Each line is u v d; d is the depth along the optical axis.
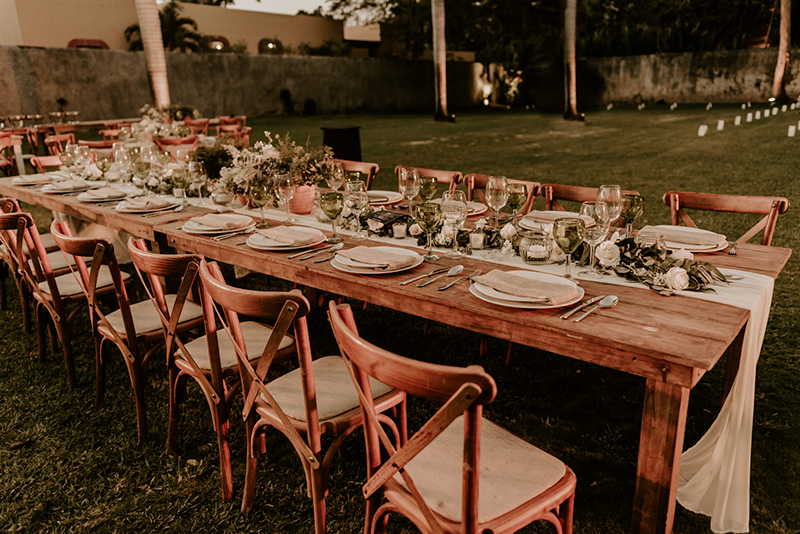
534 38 30.19
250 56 22.44
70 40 21.47
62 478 2.36
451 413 1.19
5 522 2.13
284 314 1.62
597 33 28.11
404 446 1.36
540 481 1.55
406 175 2.90
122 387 3.06
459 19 30.88
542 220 2.83
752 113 19.09
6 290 4.36
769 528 2.01
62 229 2.60
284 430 1.87
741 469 1.94
